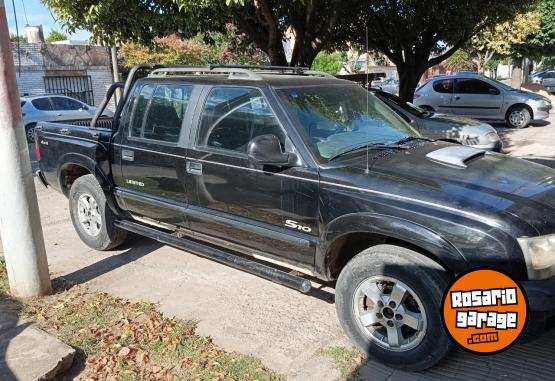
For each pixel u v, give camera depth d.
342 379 3.24
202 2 6.62
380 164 3.47
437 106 16.67
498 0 10.60
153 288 4.61
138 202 4.80
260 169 3.75
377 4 11.38
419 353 3.14
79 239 6.01
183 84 4.45
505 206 2.95
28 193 4.18
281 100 3.79
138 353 3.54
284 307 4.20
